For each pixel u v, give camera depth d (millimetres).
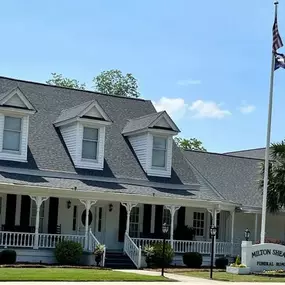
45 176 35000
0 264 31031
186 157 44781
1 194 34594
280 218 44500
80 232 36844
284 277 31875
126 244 35531
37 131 37094
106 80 67938
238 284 27375
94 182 36094
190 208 40844
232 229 40094
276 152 39969
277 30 35250
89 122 36750
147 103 43594
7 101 34594
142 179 37875
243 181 44531
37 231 33406
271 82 35469
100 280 25203
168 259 35406
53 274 25734
